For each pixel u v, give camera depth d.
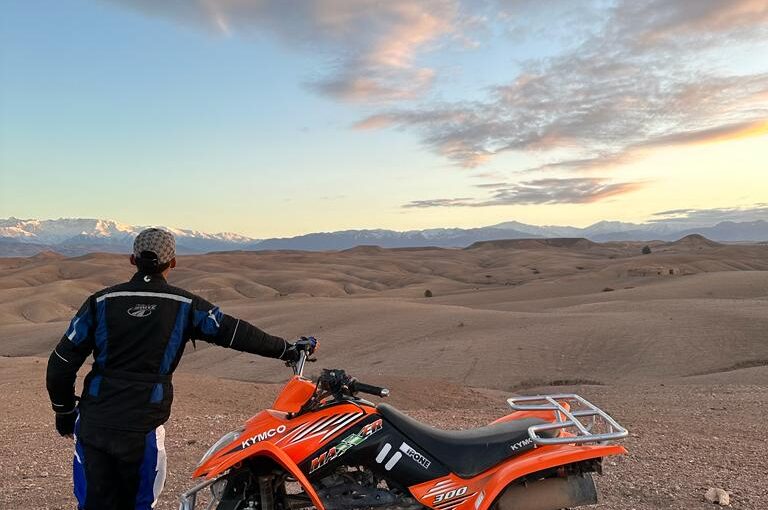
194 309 3.91
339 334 56.47
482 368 37.50
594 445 4.37
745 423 10.84
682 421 11.22
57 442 9.05
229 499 3.95
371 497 3.98
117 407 3.71
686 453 8.16
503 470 3.99
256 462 3.89
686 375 33.09
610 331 43.75
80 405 3.84
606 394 17.50
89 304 3.77
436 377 36.06
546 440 4.09
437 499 3.95
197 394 14.81
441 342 46.75
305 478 3.69
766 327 41.25
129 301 3.79
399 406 15.41
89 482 3.70
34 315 127.69
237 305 89.38
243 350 4.00
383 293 138.25
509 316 56.97
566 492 4.20
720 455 8.07
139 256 3.89
